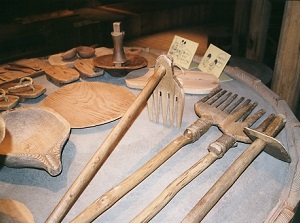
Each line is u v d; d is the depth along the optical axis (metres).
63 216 0.89
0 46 4.32
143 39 5.72
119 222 0.96
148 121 1.49
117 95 1.62
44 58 2.27
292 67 2.04
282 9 4.32
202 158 1.14
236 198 1.04
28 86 1.74
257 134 1.15
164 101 1.38
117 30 1.73
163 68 1.30
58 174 1.09
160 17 6.07
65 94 1.65
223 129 1.28
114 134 1.08
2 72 1.93
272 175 1.14
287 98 2.16
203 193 1.06
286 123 1.43
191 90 1.69
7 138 1.28
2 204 0.98
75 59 2.16
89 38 4.83
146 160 1.22
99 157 1.01
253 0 3.03
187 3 6.75
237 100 1.61
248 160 1.08
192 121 1.48
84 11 5.62
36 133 1.32
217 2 6.95
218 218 0.97
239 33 3.73
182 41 2.02
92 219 0.90
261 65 2.80
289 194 1.02
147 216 0.92
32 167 1.12
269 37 3.93
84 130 1.42
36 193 1.07
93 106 1.53
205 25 6.89
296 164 1.16
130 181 1.02
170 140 1.34
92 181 1.13
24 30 4.46
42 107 1.37
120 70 1.79
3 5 4.59
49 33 4.70
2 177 1.15
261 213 0.98
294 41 1.95
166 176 1.14
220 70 1.87
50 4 5.08
